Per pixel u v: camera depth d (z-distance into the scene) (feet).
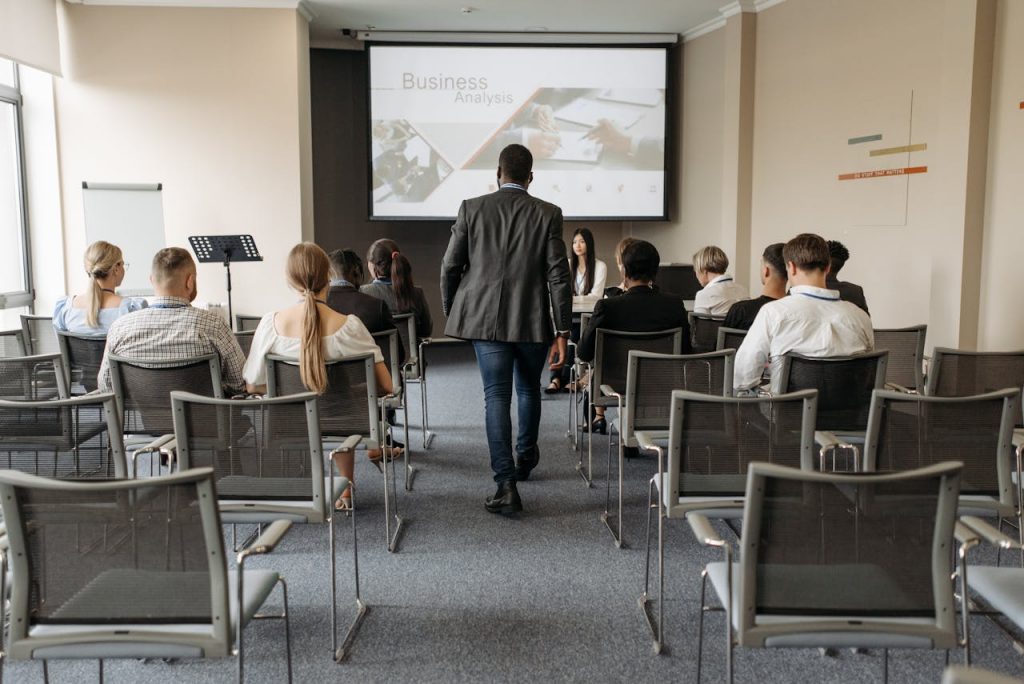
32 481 5.56
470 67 28.22
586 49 28.32
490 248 12.48
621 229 32.73
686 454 8.20
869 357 9.95
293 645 8.79
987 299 17.61
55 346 15.40
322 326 10.34
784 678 8.10
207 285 24.76
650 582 10.37
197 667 8.38
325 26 27.55
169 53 23.98
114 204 23.47
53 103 23.61
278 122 24.39
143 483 5.53
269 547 6.26
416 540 11.82
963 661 8.35
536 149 28.55
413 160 28.40
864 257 21.34
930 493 5.76
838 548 5.88
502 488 12.68
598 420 17.89
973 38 17.10
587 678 8.14
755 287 25.85
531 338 12.53
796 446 8.15
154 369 10.05
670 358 10.59
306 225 25.39
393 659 8.51
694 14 26.17
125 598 5.88
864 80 21.12
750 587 5.89
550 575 10.61
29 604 5.88
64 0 23.30
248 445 8.08
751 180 25.84
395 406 13.47
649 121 28.68
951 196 17.81
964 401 7.75
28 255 23.75
